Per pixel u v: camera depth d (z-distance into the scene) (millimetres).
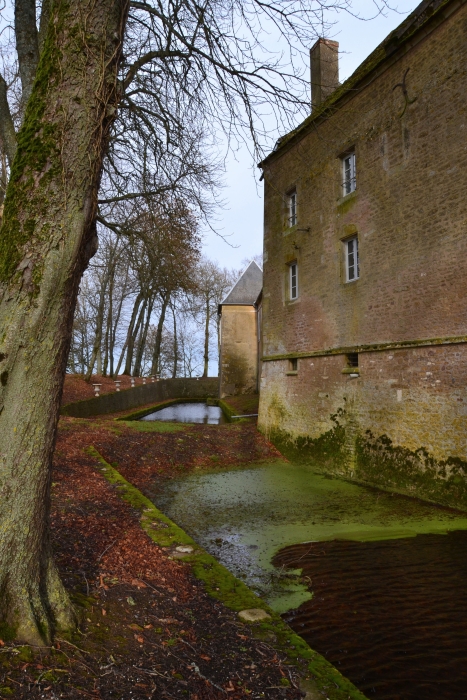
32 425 3051
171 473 12555
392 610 5137
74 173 3057
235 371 35031
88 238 3250
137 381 35031
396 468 10555
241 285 36281
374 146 11609
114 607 3770
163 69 6105
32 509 3078
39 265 2990
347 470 12117
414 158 10375
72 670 2805
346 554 6887
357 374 11984
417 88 10344
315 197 13953
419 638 4555
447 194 9523
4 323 3002
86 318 43562
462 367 9086
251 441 15734
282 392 15359
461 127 9258
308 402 13938
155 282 19938
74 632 3178
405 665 4121
